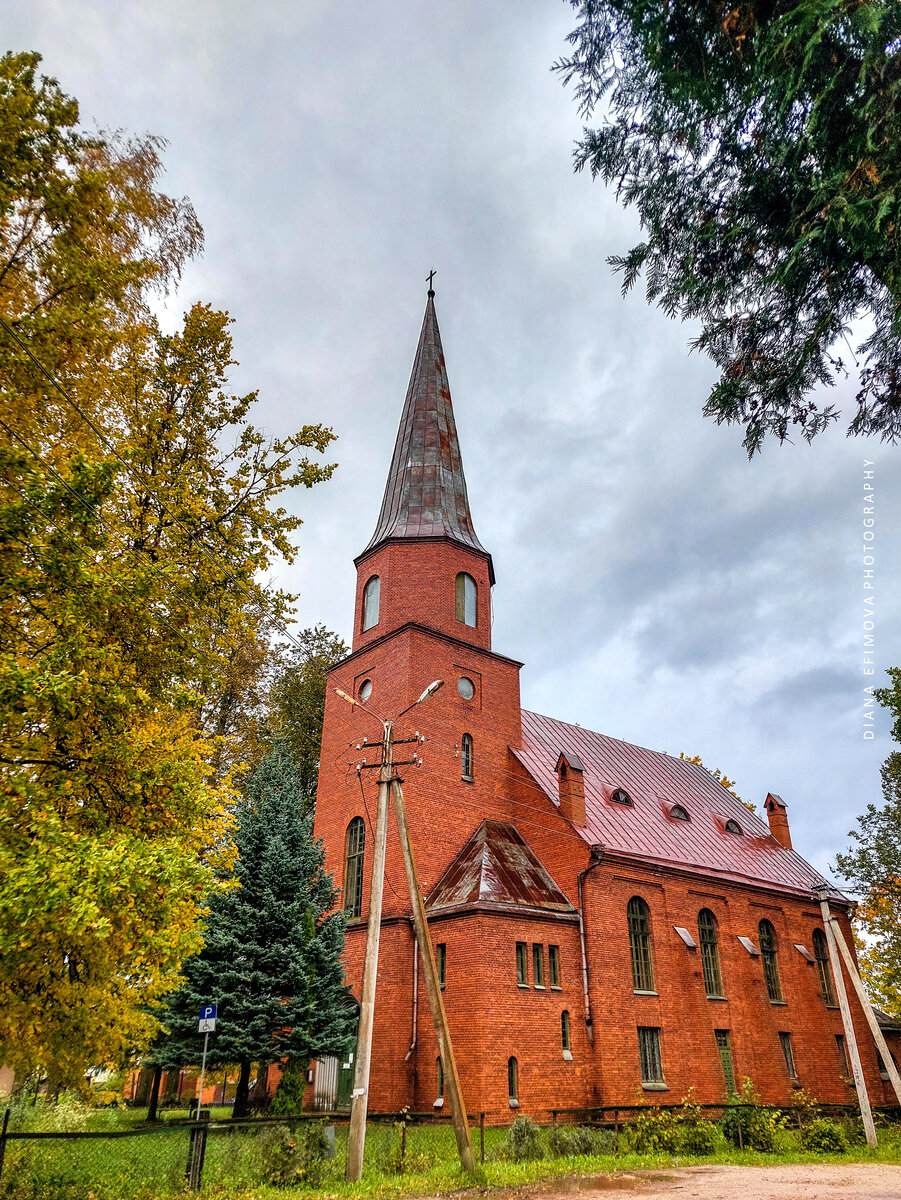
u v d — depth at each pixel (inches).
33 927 357.1
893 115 294.8
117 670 463.2
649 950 1170.0
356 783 1202.0
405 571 1293.1
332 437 650.8
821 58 305.7
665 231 384.8
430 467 1402.6
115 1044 494.3
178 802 447.8
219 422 639.8
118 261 512.1
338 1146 727.1
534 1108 917.2
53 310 479.2
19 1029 453.1
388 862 1097.4
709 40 330.6
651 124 366.0
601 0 343.0
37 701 396.2
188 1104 1261.1
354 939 1078.4
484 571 1354.6
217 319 636.7
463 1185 549.3
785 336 378.6
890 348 364.8
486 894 999.6
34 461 415.2
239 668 1241.4
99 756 430.0
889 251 319.9
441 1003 619.8
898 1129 1099.9
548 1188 553.9
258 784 973.2
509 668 1330.0
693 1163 738.8
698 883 1298.0
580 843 1141.1
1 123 463.2
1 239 476.1
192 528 580.7
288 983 834.8
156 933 418.3
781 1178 619.8
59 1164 564.1
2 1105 714.8
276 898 876.0
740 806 1753.2
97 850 376.5
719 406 391.2
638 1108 917.2
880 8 273.3
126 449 509.7
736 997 1266.0
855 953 1571.1
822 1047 1382.9
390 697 1199.6
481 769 1223.5
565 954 1044.5
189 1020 797.9
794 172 342.6
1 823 375.6
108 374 553.9
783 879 1513.3
